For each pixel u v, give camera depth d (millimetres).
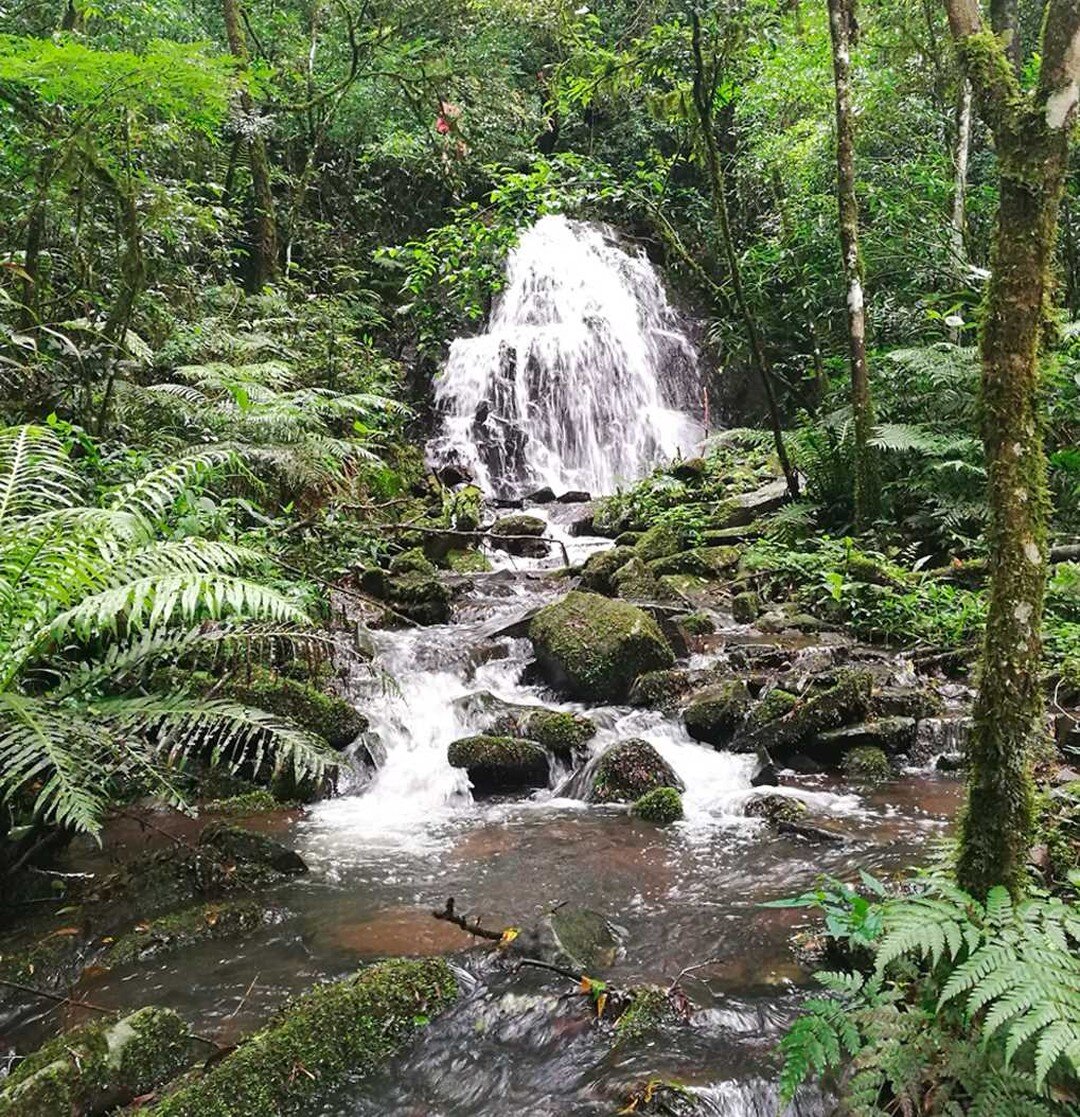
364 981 2570
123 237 7172
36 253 6414
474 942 2969
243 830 3609
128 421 6430
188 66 5621
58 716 3012
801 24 10984
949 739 4711
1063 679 4750
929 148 10586
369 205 14547
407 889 3414
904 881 2592
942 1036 1902
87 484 4812
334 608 6312
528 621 6141
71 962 2869
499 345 13133
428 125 13422
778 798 4082
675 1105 2154
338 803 4414
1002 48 2191
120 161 7102
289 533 6230
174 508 4984
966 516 7234
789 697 4879
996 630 2143
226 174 11547
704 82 8336
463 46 14055
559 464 12875
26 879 3252
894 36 10641
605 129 16484
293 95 12750
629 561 7457
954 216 9664
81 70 5496
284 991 2703
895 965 2133
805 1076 2219
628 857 3676
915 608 6254
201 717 3266
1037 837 2861
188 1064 2338
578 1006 2568
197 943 2988
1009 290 2092
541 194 8523
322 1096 2256
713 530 8664
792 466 8820
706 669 5605
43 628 2963
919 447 7230
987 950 1827
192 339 7562
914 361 7812
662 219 9117
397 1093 2281
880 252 10008
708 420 14180
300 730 3385
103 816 3895
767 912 3121
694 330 15211
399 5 13188
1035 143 2051
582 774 4504
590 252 15414
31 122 6629
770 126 12281
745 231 13258
